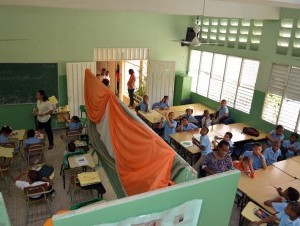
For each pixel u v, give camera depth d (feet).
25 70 24.32
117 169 14.15
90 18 25.64
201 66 29.89
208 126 23.15
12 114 24.90
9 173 18.51
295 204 10.77
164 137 22.62
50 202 16.53
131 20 27.35
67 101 27.02
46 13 23.85
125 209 6.84
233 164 15.96
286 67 21.11
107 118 17.66
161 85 30.32
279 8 20.76
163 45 29.71
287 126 21.57
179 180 10.27
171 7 17.89
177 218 7.78
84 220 6.42
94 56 27.04
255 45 23.34
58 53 25.35
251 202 13.05
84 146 19.40
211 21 27.58
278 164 16.85
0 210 6.68
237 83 25.52
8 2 14.47
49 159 21.30
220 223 8.98
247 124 24.66
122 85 36.88
